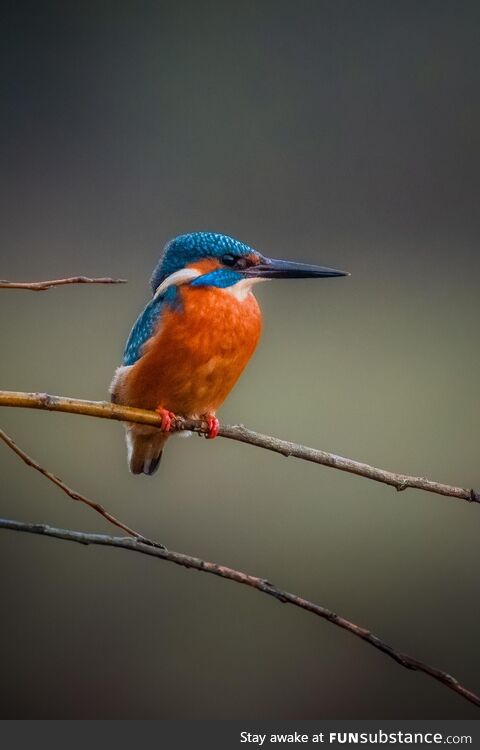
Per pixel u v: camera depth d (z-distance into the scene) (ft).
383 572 37.73
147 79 66.28
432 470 42.11
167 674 34.19
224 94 65.36
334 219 62.23
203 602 36.06
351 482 40.06
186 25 66.90
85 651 34.45
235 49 66.33
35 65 66.49
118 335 46.83
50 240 60.03
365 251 60.70
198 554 37.73
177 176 63.36
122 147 64.39
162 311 25.27
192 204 62.08
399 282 56.75
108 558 36.52
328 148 64.23
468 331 50.65
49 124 65.05
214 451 40.22
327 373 47.11
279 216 62.03
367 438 43.50
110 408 21.35
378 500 39.73
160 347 25.02
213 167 63.57
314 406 44.93
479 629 35.86
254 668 34.68
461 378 46.83
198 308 25.16
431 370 47.44
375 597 36.83
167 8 66.74
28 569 36.22
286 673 34.50
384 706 33.94
